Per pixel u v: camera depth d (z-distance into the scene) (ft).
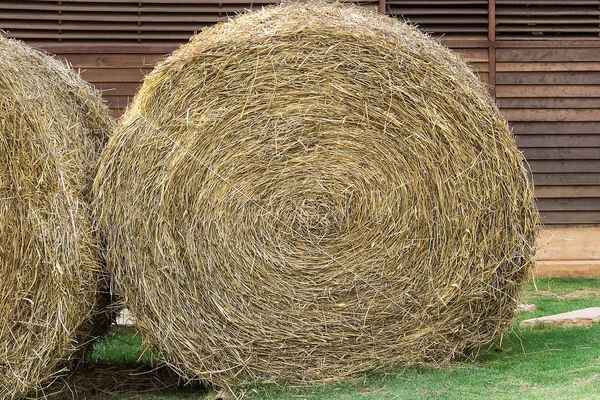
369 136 22.93
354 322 23.06
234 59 22.53
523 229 23.73
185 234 22.52
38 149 20.86
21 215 20.59
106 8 37.73
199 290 22.63
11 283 20.56
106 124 26.30
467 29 39.19
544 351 24.76
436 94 22.95
